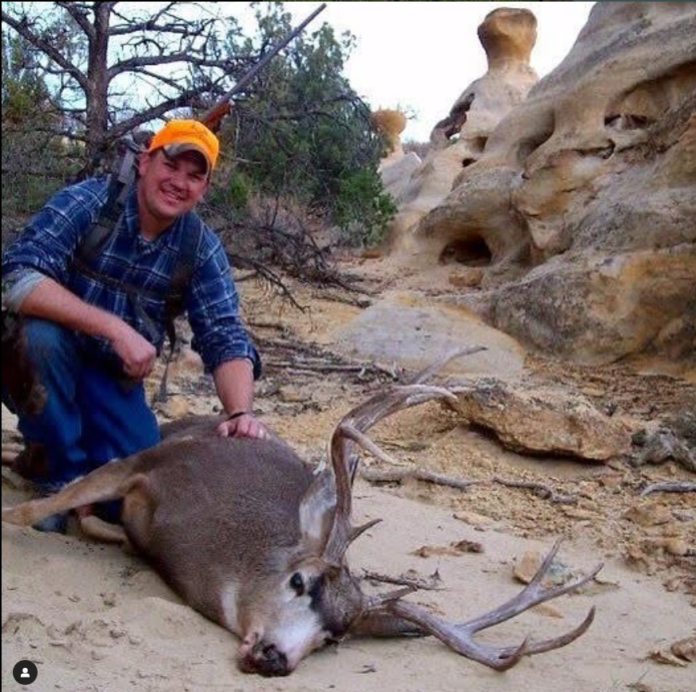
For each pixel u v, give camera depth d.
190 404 4.30
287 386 4.78
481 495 3.46
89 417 2.75
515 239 7.38
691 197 5.26
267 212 6.59
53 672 1.91
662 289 5.20
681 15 6.74
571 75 7.29
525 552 2.94
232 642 2.19
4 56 5.00
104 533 2.65
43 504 2.53
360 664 2.15
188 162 2.51
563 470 3.74
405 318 5.72
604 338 5.32
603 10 7.36
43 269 2.50
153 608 2.23
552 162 6.57
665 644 2.40
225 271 2.75
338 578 2.18
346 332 5.72
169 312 2.70
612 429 3.81
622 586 2.78
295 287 7.00
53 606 2.21
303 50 6.98
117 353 2.53
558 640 2.12
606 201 6.05
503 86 10.42
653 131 5.95
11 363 2.56
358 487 3.43
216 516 2.38
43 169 5.08
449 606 2.51
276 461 2.65
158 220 2.56
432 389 2.40
